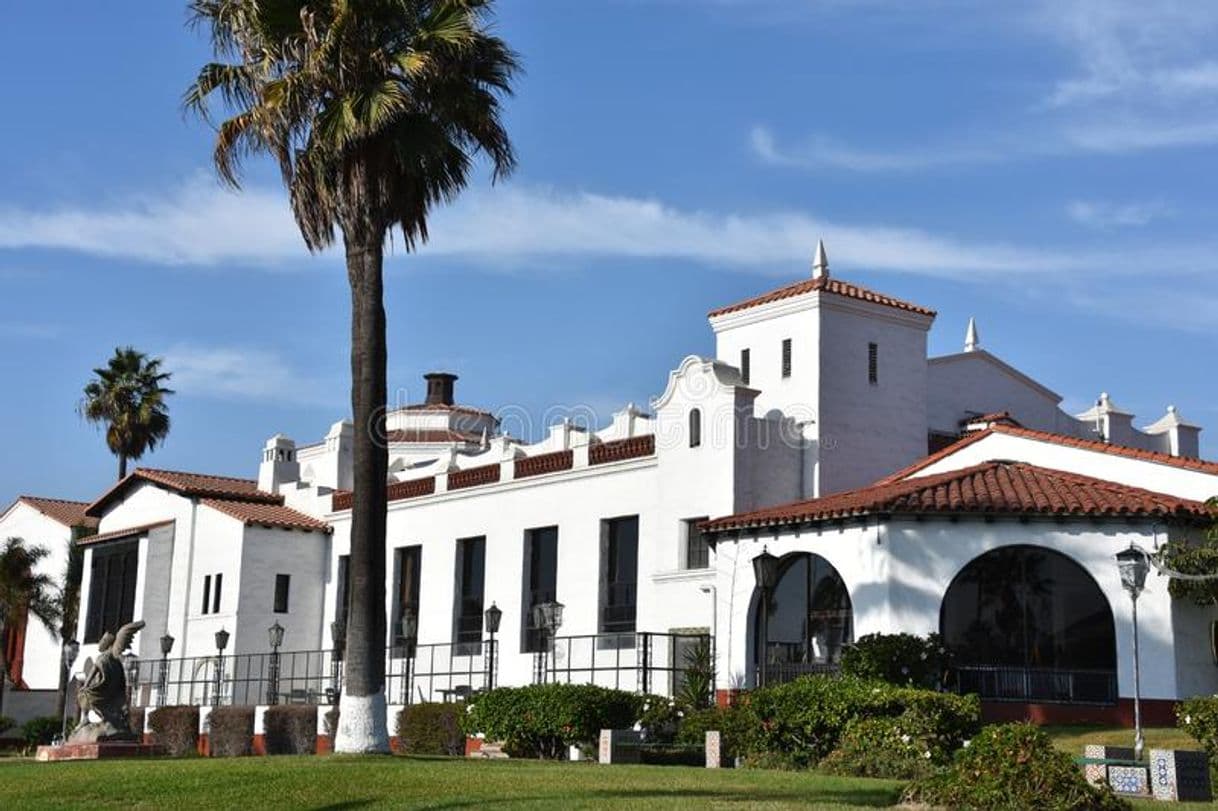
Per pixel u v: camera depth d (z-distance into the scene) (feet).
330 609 150.10
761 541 100.37
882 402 120.47
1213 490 93.61
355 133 75.25
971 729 73.51
